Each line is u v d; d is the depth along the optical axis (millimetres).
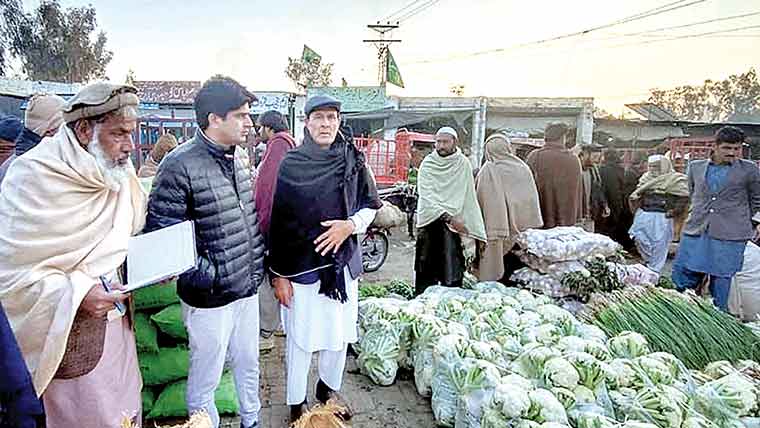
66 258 1679
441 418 2711
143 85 19641
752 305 4258
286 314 2705
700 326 3004
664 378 2438
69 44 26375
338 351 2750
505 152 4410
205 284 2172
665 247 6164
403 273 7371
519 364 2631
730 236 4023
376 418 2867
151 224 2061
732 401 2324
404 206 9945
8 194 1629
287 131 3900
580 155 7395
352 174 2656
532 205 4391
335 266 2604
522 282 4340
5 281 1613
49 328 1640
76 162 1679
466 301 3664
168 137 5121
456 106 16703
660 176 6211
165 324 2568
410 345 3314
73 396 1785
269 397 3098
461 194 4184
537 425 2156
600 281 4012
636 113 20766
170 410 2605
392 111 16344
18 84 14523
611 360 2578
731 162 4004
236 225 2256
